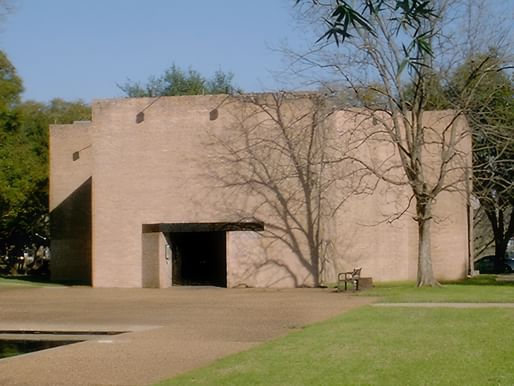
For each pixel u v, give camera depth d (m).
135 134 37.94
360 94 31.72
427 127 32.41
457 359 13.12
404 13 6.08
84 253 46.44
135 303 28.28
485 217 66.19
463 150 37.44
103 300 29.98
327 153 36.09
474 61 30.59
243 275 36.53
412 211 39.41
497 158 32.56
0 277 48.78
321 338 16.23
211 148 37.19
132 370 13.74
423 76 29.19
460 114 31.48
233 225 36.81
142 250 37.69
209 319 22.03
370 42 30.36
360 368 12.55
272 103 36.50
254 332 18.73
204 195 37.16
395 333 16.69
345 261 37.47
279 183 36.44
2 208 51.88
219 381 11.89
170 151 37.56
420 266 32.44
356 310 22.27
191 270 39.50
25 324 21.73
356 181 37.25
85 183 46.84
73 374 13.49
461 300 24.86
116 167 38.06
